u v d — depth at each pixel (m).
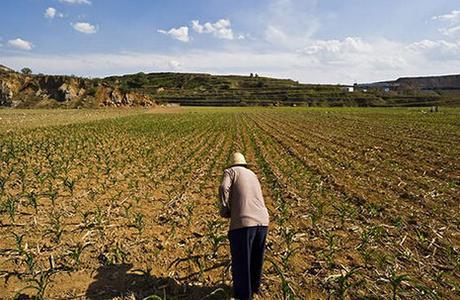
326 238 7.48
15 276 5.71
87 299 5.20
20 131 28.67
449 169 14.68
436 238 7.46
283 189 11.44
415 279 5.85
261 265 5.26
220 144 23.56
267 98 140.38
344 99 133.12
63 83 88.75
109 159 16.39
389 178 13.14
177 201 9.86
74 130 30.42
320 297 5.38
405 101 129.00
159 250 6.74
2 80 85.94
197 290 5.51
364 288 5.57
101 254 6.51
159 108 90.75
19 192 10.23
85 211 8.80
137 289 5.50
